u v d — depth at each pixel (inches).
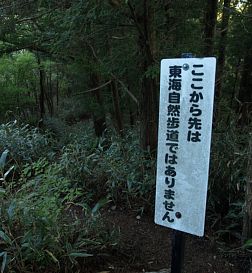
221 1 238.7
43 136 252.1
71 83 336.5
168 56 168.9
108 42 189.5
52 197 116.1
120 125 283.3
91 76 293.0
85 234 117.2
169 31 176.1
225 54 251.0
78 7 145.3
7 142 219.0
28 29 243.4
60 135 379.6
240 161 148.3
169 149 83.1
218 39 229.9
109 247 123.4
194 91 78.3
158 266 118.0
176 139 81.8
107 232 130.4
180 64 79.7
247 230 123.4
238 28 224.5
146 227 144.2
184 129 80.5
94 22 157.6
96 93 304.7
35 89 445.1
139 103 187.5
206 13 197.3
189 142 80.0
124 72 193.3
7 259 97.4
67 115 495.5
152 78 168.7
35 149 225.5
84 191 167.2
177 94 80.8
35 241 101.7
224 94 280.5
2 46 272.4
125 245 129.5
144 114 183.2
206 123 77.4
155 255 124.9
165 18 174.7
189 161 80.4
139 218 151.0
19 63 357.7
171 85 81.6
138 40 172.2
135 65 182.5
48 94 551.2
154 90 180.4
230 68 277.7
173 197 83.7
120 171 164.4
